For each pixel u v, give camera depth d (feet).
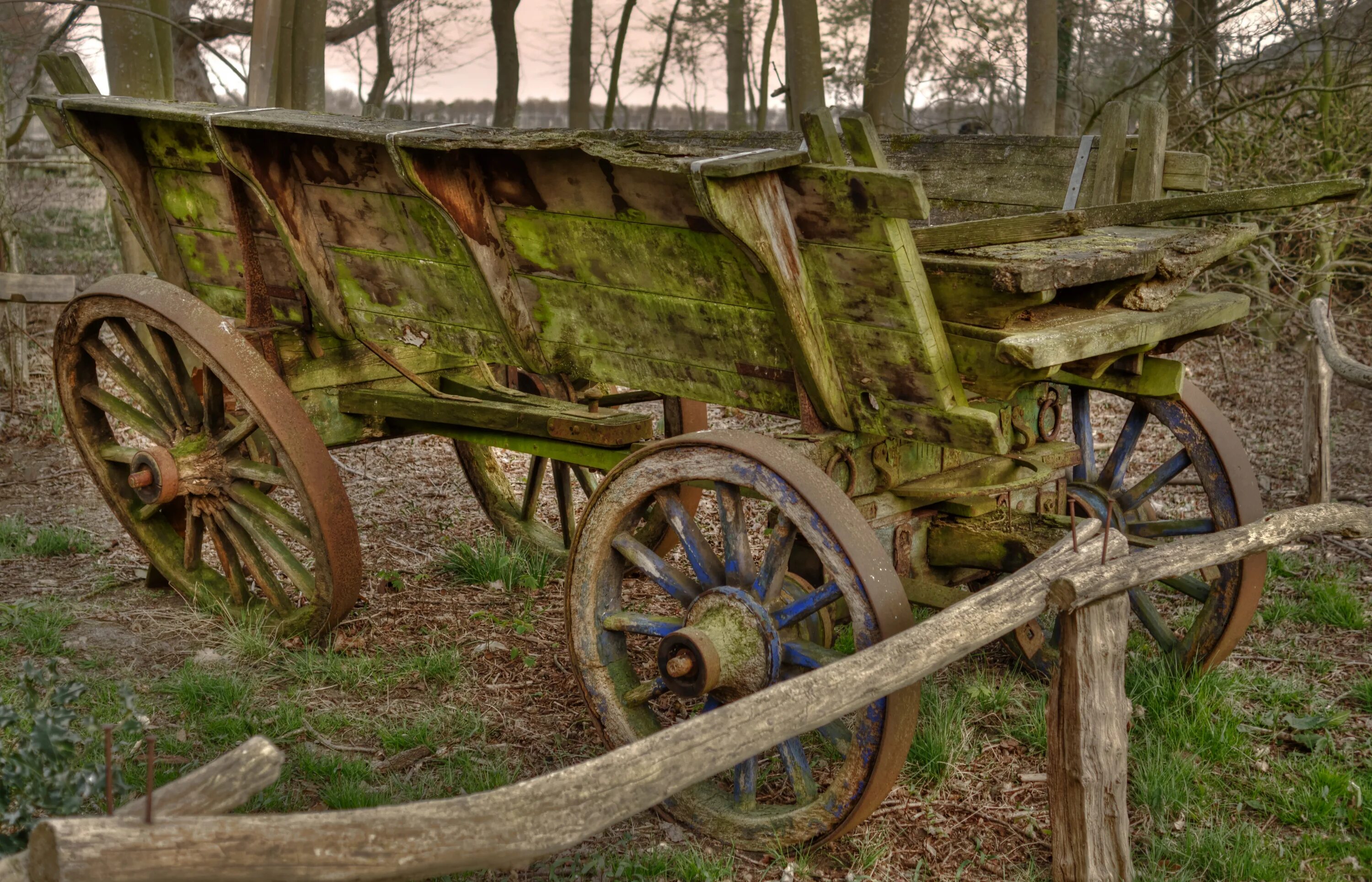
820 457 10.46
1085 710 9.31
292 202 13.51
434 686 13.67
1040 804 11.24
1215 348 31.89
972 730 12.53
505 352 12.75
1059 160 14.28
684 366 11.38
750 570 10.72
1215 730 12.12
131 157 14.94
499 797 6.47
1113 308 10.98
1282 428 25.23
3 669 13.51
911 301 9.36
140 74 25.43
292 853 5.82
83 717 12.29
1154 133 13.06
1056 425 13.73
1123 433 14.48
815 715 7.95
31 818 7.31
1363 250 30.04
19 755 7.38
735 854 10.57
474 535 19.22
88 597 16.01
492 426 14.21
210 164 14.20
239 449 14.90
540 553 18.26
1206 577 13.71
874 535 9.57
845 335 10.02
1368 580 16.67
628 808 6.97
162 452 14.65
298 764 11.70
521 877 9.93
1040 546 11.98
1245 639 14.92
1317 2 27.12
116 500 15.98
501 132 10.87
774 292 9.70
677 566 18.03
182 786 6.02
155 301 14.02
